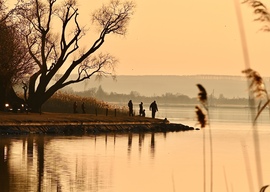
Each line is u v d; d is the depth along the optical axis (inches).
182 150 4507.9
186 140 5487.2
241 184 2940.5
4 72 6496.1
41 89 7003.0
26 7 6796.3
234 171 3390.7
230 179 3097.9
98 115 7209.6
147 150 4461.1
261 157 4087.1
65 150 4279.0
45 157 3836.1
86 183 2888.8
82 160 3732.8
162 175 3181.6
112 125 6540.4
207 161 3809.1
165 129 6879.9
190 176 3171.8
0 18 6653.5
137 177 3100.4
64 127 5989.2
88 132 6117.1
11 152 4055.1
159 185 2871.6
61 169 3321.9
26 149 4269.2
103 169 3358.8
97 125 6387.8
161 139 5565.9
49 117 6318.9
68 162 3624.5
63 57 7047.2
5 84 6673.2
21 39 6781.5
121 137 5693.9
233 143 5201.8
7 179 2952.8
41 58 7263.8
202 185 2901.1
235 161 3846.0
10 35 6520.7
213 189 2800.2
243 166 3604.8
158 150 4473.4
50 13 6939.0
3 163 3506.4
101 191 2691.9
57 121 6072.8
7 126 5580.7
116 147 4623.5
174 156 4077.3
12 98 6958.7
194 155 4163.4
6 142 4736.7
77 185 2829.7
